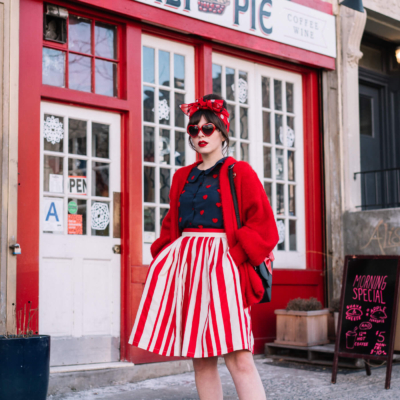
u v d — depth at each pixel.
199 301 2.39
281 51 5.86
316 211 6.17
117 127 4.77
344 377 4.50
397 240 5.75
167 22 4.95
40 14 4.25
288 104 6.21
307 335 5.09
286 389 4.07
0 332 3.80
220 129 2.59
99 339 4.46
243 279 2.40
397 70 7.73
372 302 4.35
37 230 4.10
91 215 4.55
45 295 4.21
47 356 3.38
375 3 6.59
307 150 6.26
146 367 4.53
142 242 4.79
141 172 4.79
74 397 3.88
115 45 4.84
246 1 5.55
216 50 5.51
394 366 5.02
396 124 7.73
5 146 3.94
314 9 6.19
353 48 6.39
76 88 4.57
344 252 6.18
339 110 6.35
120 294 4.63
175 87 5.23
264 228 2.42
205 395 2.56
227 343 2.29
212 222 2.49
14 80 4.02
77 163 4.52
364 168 7.49
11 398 3.20
